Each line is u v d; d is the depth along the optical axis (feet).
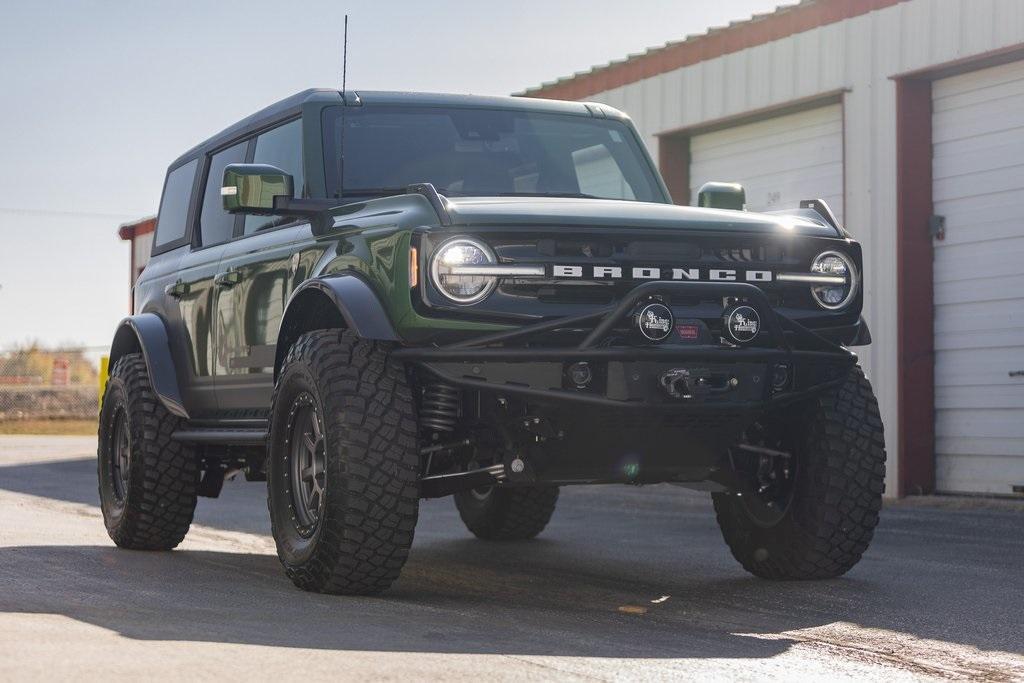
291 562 16.71
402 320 15.55
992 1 34.01
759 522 18.72
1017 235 34.19
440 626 14.02
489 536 25.30
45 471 47.44
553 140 20.89
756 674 11.86
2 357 118.52
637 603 16.63
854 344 17.53
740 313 15.90
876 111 37.11
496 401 16.29
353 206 17.75
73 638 12.43
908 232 36.32
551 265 15.57
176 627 13.38
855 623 15.19
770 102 40.55
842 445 17.72
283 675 10.92
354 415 15.72
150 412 22.49
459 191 19.49
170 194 25.43
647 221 16.20
